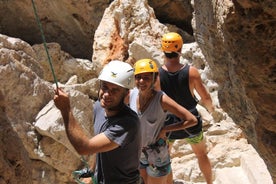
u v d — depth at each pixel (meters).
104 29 9.48
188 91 5.07
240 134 7.18
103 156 3.36
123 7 9.16
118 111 3.32
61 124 6.99
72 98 7.37
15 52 7.66
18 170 3.87
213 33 3.93
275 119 3.45
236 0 3.11
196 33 4.75
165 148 4.59
